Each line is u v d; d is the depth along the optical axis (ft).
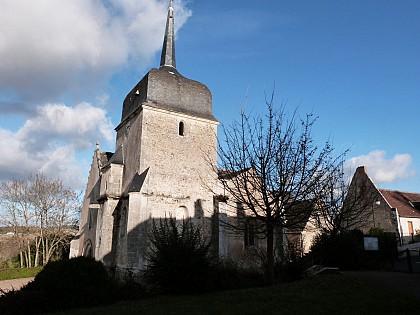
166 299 36.55
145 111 63.57
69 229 110.93
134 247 55.26
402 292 31.68
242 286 43.11
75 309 34.81
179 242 42.04
